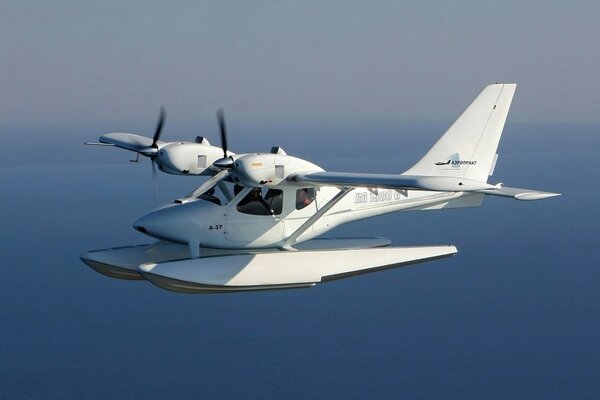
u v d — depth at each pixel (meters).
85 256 67.75
